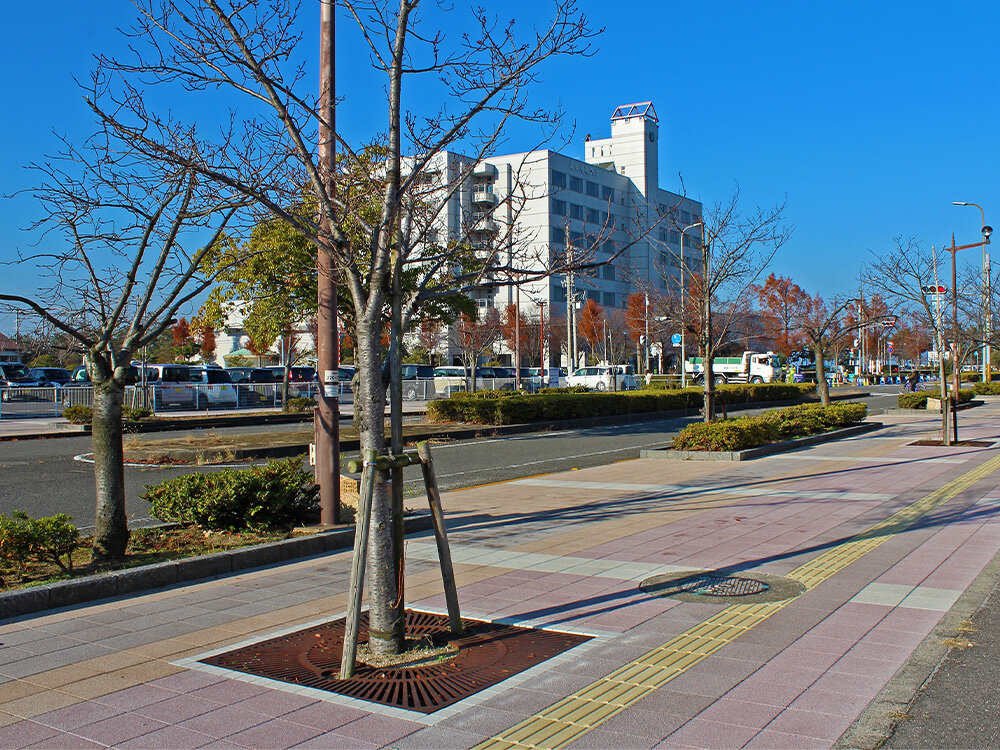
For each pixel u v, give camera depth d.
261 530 8.84
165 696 4.56
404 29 5.29
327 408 9.22
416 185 6.39
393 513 5.20
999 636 5.44
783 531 9.03
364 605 6.40
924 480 12.85
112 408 7.68
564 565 7.61
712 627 5.69
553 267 6.75
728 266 24.06
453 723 4.18
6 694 4.61
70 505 11.80
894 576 7.00
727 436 16.44
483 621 5.89
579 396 27.94
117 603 6.56
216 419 27.44
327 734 4.07
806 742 3.95
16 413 31.97
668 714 4.26
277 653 5.26
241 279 17.95
